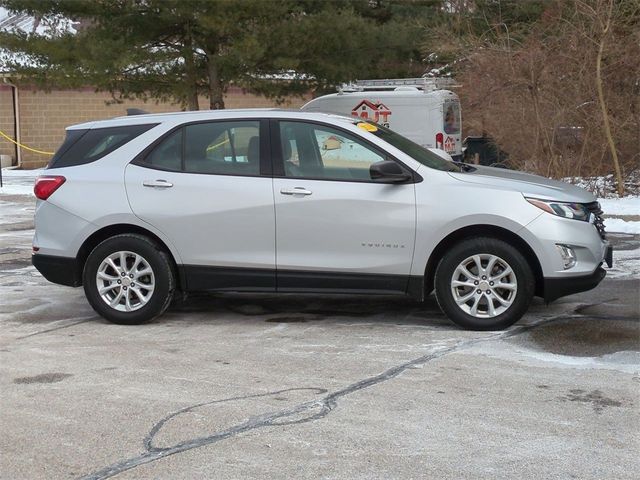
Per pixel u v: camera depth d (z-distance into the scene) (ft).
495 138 55.11
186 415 18.03
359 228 24.54
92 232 26.02
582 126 51.96
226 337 24.63
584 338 23.65
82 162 26.58
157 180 25.68
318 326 25.76
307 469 15.19
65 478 15.03
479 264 24.27
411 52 77.66
